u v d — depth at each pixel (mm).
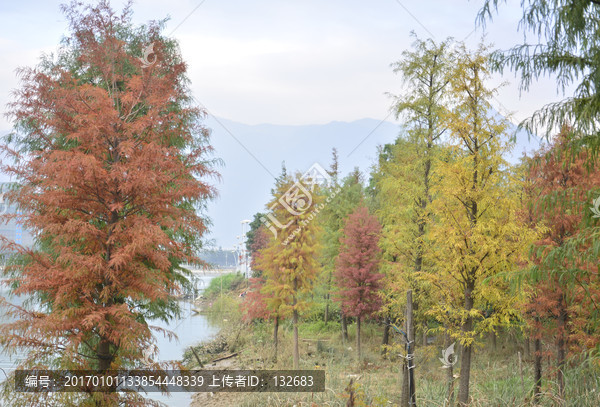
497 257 10898
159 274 11055
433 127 15844
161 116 11703
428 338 26359
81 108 11047
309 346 27250
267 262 22453
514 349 22688
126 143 10695
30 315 9898
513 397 11586
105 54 12508
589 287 9016
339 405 11898
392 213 17812
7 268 10453
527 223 11859
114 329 10148
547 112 6102
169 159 11164
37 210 10961
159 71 12375
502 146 11367
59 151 10414
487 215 11633
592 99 5871
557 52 6234
